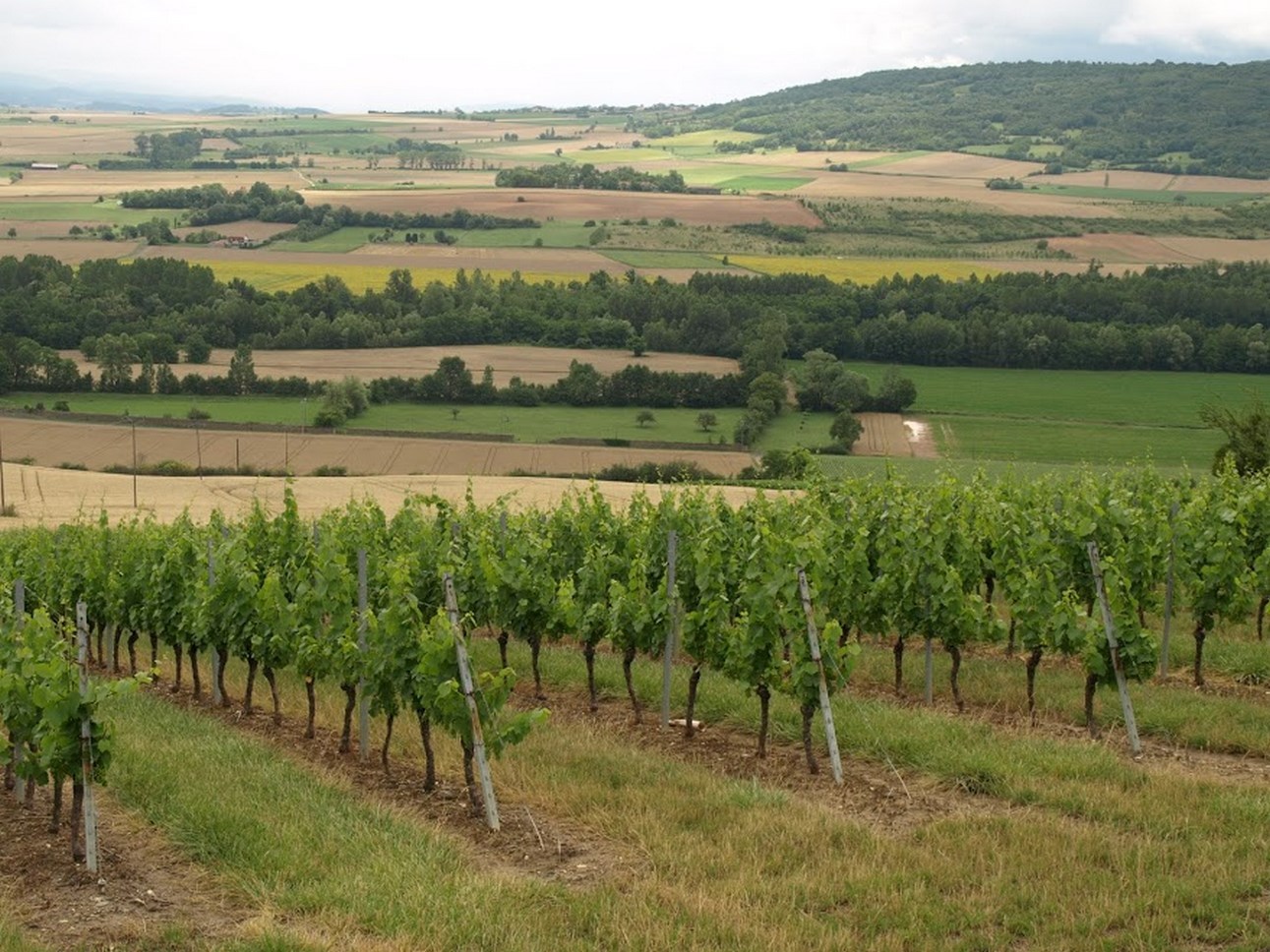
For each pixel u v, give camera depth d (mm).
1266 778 14531
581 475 65750
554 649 22984
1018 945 10203
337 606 17375
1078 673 19703
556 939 10148
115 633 23828
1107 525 21297
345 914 10531
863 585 19688
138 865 11828
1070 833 12250
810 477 27297
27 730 12727
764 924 10453
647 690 19031
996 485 27672
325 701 19453
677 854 11922
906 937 10258
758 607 15242
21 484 57375
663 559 22406
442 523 24547
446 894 10820
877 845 12094
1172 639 21625
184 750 15258
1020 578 18031
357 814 13188
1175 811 12820
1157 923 10305
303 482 60188
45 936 10281
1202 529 21266
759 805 13273
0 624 15555
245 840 11984
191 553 21766
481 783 13539
